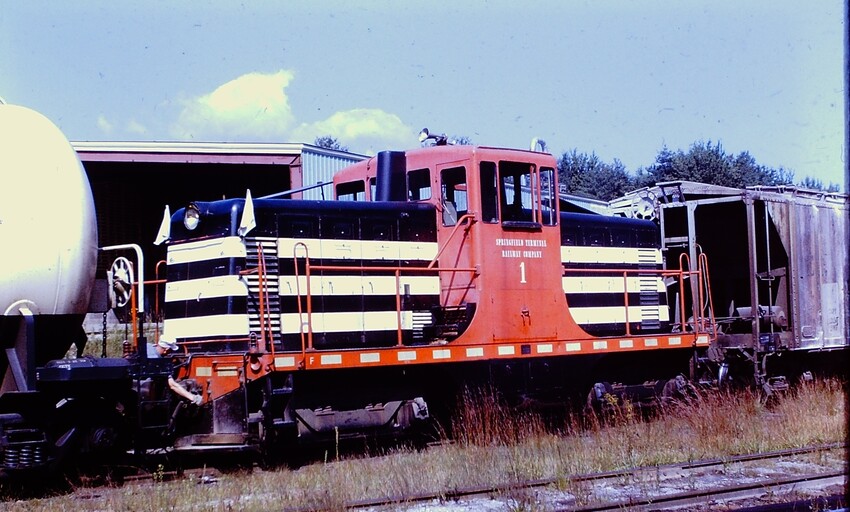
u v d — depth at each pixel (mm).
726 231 17672
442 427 12172
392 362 11344
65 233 9578
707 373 15469
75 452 9656
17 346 9336
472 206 12305
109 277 10477
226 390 10531
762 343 15766
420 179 12945
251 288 10961
